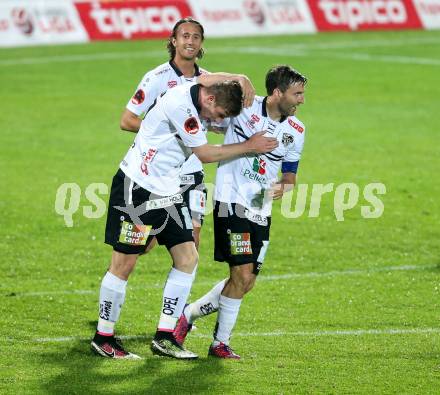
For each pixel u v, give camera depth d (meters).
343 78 73.81
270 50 87.75
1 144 50.81
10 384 20.48
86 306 27.16
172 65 26.05
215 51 86.69
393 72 76.75
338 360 22.66
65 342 23.75
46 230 35.78
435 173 45.81
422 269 31.52
